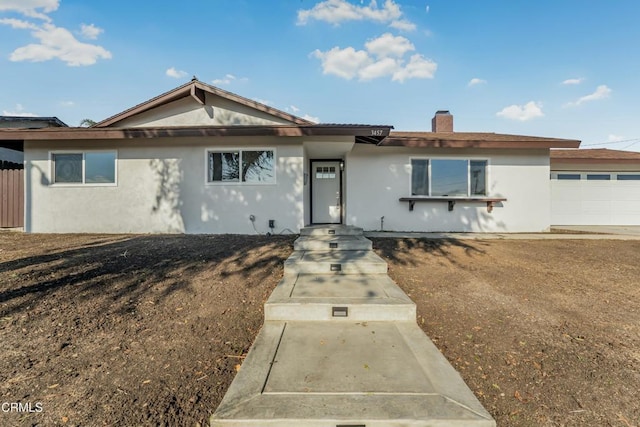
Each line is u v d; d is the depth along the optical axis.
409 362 2.20
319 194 10.02
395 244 6.61
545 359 2.39
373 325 2.89
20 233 7.84
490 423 1.61
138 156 8.09
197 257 5.05
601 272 4.71
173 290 3.66
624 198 11.55
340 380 1.96
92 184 8.11
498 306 3.41
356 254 5.11
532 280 4.31
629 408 1.85
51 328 2.71
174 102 8.42
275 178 8.02
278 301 3.04
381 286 3.65
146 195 8.10
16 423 1.68
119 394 1.94
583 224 11.56
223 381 2.10
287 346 2.45
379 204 9.20
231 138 8.03
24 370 2.14
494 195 9.22
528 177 9.27
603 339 2.70
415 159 9.22
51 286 3.57
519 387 2.05
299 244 5.64
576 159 11.07
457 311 3.28
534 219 9.27
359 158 9.23
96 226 8.11
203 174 8.05
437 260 5.30
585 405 1.88
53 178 8.12
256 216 8.04
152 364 2.28
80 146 8.10
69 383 2.03
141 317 3.00
